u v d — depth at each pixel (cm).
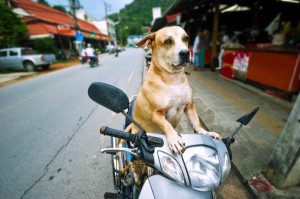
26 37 1866
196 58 917
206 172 112
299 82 439
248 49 592
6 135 409
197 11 1357
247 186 224
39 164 301
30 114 526
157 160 115
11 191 251
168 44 179
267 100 468
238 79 662
